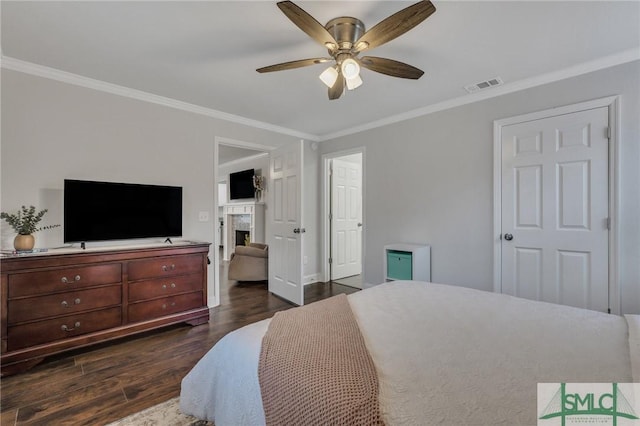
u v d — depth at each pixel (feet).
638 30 6.50
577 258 8.22
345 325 4.22
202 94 10.09
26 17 6.04
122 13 5.95
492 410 2.39
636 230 7.40
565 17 6.06
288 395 2.94
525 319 4.46
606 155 7.77
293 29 6.52
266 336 3.90
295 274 11.89
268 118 12.60
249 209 20.38
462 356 3.31
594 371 2.97
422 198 11.53
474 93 9.94
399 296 5.73
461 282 10.48
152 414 5.37
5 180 7.80
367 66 6.61
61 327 7.32
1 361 6.55
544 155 8.75
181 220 10.49
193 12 5.94
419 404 2.47
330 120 12.91
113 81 9.08
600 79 7.84
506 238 9.46
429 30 6.50
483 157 9.95
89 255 7.72
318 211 15.84
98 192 8.71
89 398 5.84
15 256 6.75
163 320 8.96
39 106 8.25
